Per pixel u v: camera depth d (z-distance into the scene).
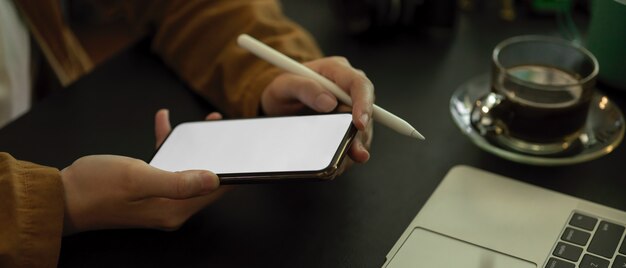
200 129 0.64
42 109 0.77
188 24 0.85
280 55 0.69
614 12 0.71
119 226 0.61
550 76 0.70
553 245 0.56
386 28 0.90
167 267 0.57
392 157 0.68
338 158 0.55
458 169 0.65
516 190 0.62
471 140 0.68
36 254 0.56
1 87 0.91
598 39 0.74
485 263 0.55
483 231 0.58
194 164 0.59
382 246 0.58
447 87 0.79
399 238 0.58
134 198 0.58
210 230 0.61
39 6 0.90
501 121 0.68
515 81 0.66
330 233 0.60
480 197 0.62
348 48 0.87
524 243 0.56
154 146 0.71
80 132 0.74
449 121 0.73
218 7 0.85
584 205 0.60
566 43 0.69
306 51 0.79
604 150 0.66
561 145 0.67
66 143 0.72
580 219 0.58
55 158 0.70
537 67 0.71
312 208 0.62
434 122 0.73
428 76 0.81
